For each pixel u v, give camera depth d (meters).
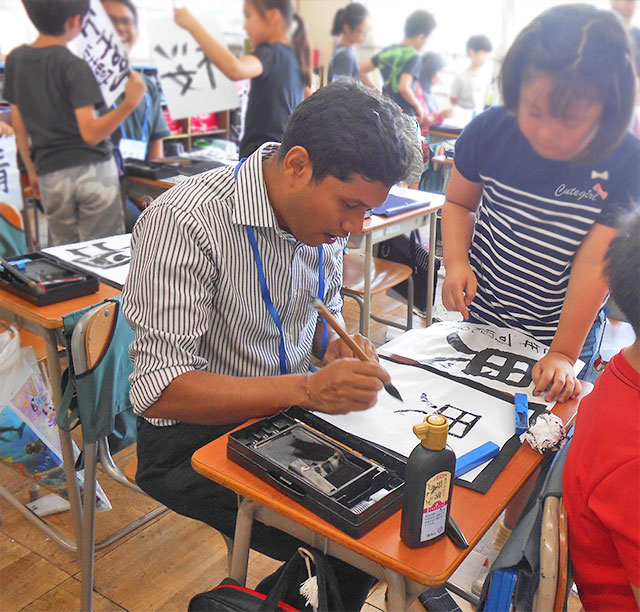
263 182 1.03
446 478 0.76
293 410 1.02
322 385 0.94
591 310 1.24
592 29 1.06
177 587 1.66
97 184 2.65
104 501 1.71
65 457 1.45
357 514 0.79
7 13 3.82
